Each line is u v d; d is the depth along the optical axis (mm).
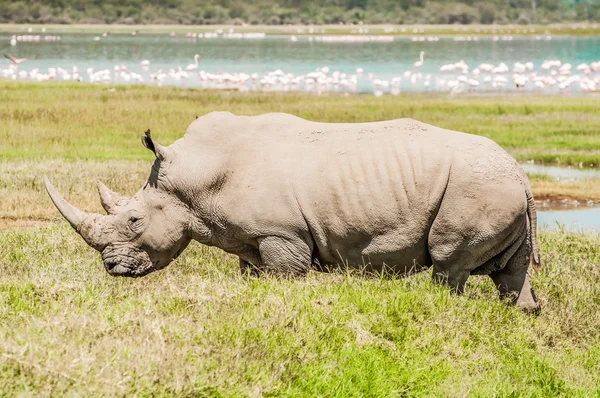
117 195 29000
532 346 25812
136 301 25625
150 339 21594
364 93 133500
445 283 28156
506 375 23625
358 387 21375
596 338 27719
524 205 27625
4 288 26266
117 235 28594
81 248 33375
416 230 27688
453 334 24922
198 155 28781
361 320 24719
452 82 132500
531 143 73562
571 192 56562
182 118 83688
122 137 71188
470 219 27250
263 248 28328
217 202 28609
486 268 28641
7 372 18641
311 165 28109
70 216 28688
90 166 55438
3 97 100500
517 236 28031
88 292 26172
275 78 141500
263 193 28031
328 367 21750
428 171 27484
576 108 100125
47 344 20234
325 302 25281
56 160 58156
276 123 29203
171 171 28609
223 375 20234
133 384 19000
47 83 129125
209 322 23328
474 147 27844
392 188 27594
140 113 86438
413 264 28438
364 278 27906
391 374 22219
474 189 27219
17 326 22344
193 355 20984
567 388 23359
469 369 23516
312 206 27859
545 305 29453
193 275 29203
